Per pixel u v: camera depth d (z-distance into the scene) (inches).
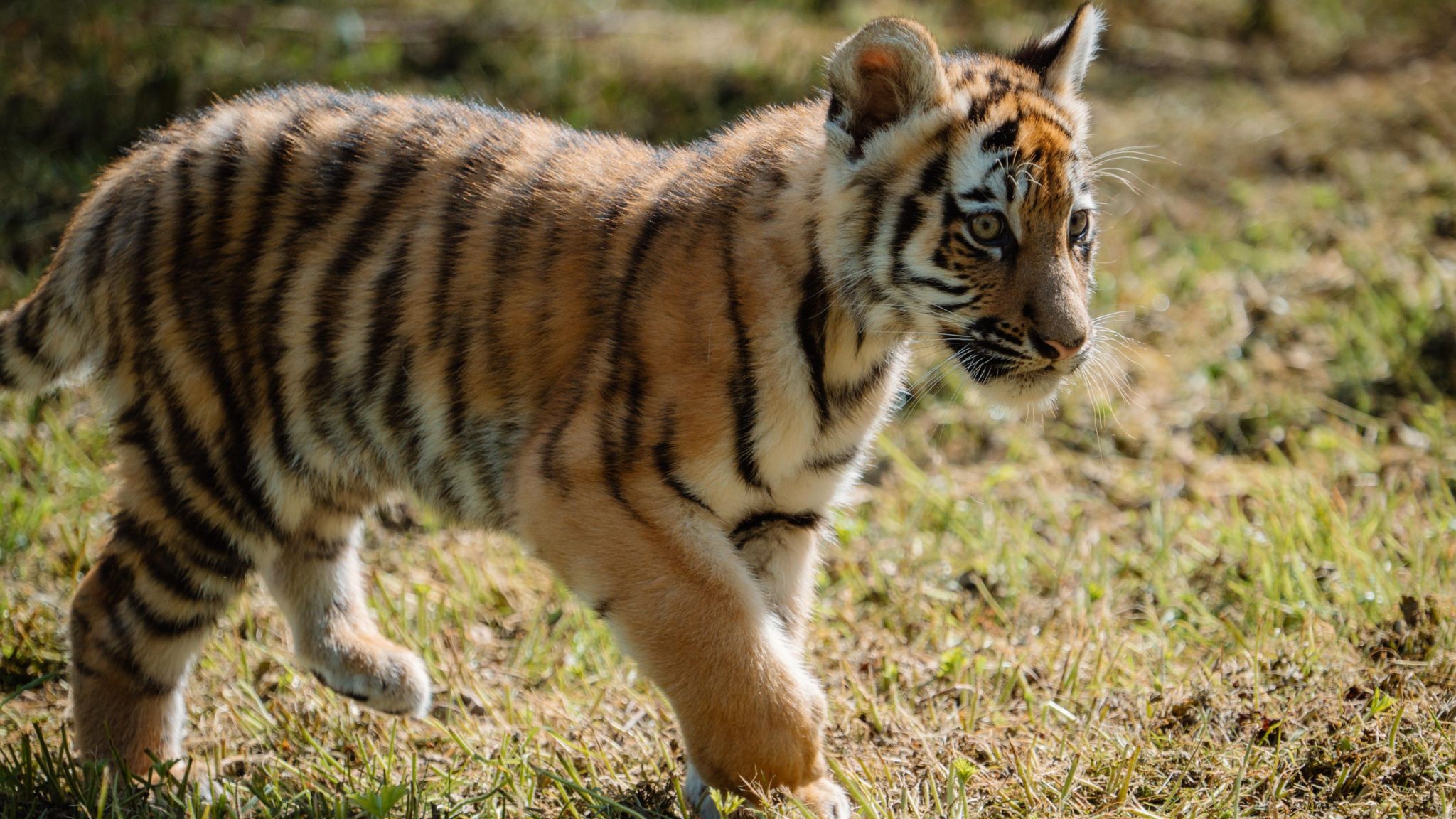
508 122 319.6
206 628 332.8
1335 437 464.4
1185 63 807.7
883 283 283.1
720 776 273.6
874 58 277.7
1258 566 384.2
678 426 273.6
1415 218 613.3
